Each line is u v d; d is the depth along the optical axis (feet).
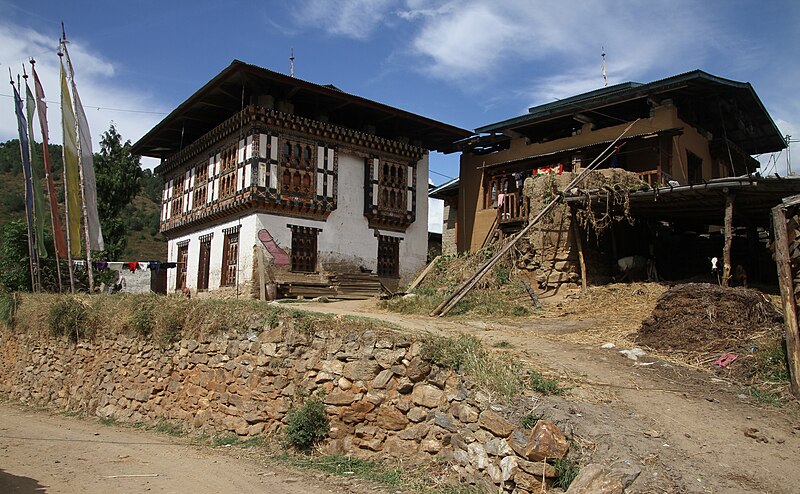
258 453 33.73
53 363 59.00
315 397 33.78
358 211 81.61
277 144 73.56
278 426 35.50
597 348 34.09
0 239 108.88
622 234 57.62
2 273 85.71
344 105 78.28
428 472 26.48
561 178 54.34
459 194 90.27
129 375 49.16
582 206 51.98
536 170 71.46
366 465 29.30
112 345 52.11
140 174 114.62
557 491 21.02
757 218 53.52
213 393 40.78
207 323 43.04
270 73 68.13
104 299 56.54
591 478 19.77
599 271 54.90
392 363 30.45
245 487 27.12
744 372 28.35
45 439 41.11
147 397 46.52
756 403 25.66
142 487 27.58
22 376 63.41
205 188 85.05
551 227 53.11
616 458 20.85
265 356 37.55
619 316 42.83
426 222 90.27
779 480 19.70
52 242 88.17
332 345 34.01
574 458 21.50
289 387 35.45
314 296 73.05
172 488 27.32
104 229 107.96
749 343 30.66
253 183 71.05
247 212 74.33
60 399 56.18
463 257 67.05
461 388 26.94
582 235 53.31
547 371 28.53
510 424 23.39
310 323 36.06
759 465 20.61
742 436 22.65
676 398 26.04
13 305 67.92
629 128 64.64
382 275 83.87
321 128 76.64
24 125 76.13
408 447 28.50
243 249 74.43
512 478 22.17
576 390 26.20
